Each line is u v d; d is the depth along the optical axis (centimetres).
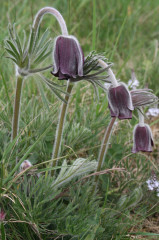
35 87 55
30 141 46
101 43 76
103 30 78
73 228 39
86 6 81
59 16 37
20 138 45
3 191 40
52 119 48
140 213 45
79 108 53
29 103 50
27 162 40
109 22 79
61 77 36
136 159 51
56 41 37
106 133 44
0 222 37
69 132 48
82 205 41
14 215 40
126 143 54
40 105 52
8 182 39
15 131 40
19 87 38
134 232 42
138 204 45
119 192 47
